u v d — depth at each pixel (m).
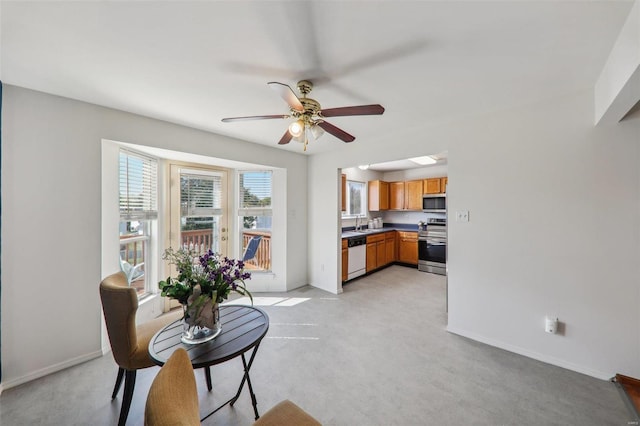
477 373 2.04
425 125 2.85
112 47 1.48
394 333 2.71
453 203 2.70
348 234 4.96
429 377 1.99
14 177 1.91
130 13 1.21
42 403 1.72
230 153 3.33
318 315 3.17
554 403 1.71
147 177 3.03
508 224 2.36
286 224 4.08
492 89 2.00
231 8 1.19
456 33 1.37
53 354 2.05
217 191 3.87
